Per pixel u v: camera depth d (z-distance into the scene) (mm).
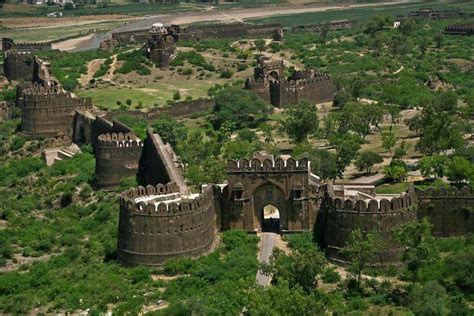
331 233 175250
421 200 182250
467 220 181125
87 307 160500
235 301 153750
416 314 146875
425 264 165625
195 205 176875
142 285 167875
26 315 161250
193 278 166250
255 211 190875
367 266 169375
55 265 189125
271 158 190375
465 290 158000
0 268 193000
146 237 175000
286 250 180750
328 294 156375
